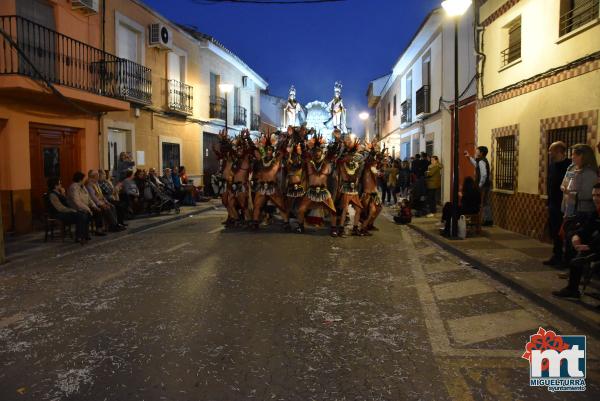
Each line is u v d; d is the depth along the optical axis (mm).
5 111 10969
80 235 10109
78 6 13086
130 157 15164
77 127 13523
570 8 9109
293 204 12969
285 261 8453
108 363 4258
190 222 14258
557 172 7457
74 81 13125
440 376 4043
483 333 5027
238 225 12812
